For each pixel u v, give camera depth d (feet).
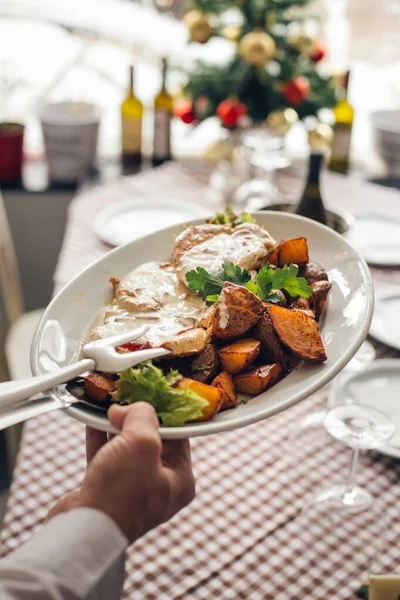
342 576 3.60
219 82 7.89
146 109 10.70
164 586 3.55
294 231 3.81
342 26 10.66
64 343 3.20
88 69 10.71
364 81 11.14
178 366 2.96
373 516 3.93
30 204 9.92
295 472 4.28
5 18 10.12
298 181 8.54
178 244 3.61
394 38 10.67
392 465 4.32
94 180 9.25
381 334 5.28
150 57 10.64
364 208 7.77
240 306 2.96
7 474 6.56
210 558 3.71
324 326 3.22
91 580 2.29
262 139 8.55
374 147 9.47
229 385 2.85
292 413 4.82
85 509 2.40
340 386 4.72
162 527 3.90
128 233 6.96
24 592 2.16
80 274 3.51
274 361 3.03
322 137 8.27
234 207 7.80
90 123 9.55
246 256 3.36
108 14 10.34
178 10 10.29
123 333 3.14
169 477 2.63
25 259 10.36
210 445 4.52
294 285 3.18
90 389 2.77
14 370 6.96
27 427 4.63
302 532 3.86
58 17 10.24
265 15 7.98
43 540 2.30
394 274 6.43
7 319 8.06
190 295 3.41
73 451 4.42
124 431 2.51
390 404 4.59
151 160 10.05
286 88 7.83
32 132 11.06
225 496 4.10
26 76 10.55
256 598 3.48
